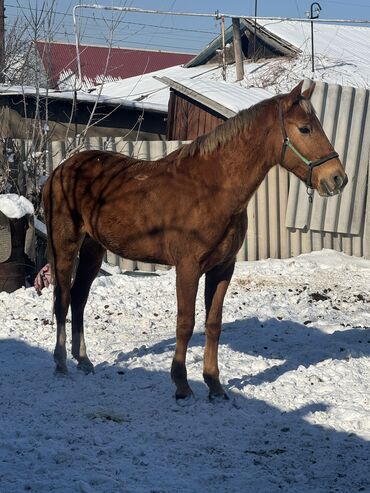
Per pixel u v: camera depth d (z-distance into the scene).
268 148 6.20
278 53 27.84
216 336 6.45
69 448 5.41
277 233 13.62
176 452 5.39
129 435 5.68
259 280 12.05
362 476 5.02
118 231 6.64
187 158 6.39
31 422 5.97
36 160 12.56
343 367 7.33
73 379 7.08
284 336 8.76
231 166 6.15
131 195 6.56
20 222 11.16
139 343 8.42
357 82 23.88
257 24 27.80
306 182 6.21
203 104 16.23
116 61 43.22
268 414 6.20
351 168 13.70
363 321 9.70
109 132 16.91
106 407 6.32
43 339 8.73
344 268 12.82
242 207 6.23
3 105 15.17
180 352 6.36
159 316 9.92
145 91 26.70
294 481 4.96
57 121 16.06
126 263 12.92
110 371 7.28
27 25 14.95
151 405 6.34
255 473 5.05
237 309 10.20
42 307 10.20
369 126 13.76
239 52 24.92
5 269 11.13
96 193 6.84
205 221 6.16
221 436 5.72
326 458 5.33
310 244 13.84
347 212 13.76
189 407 6.25
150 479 4.88
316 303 10.73
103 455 5.30
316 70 25.03
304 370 7.23
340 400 6.51
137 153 13.29
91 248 7.41
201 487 4.81
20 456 5.25
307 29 28.95
